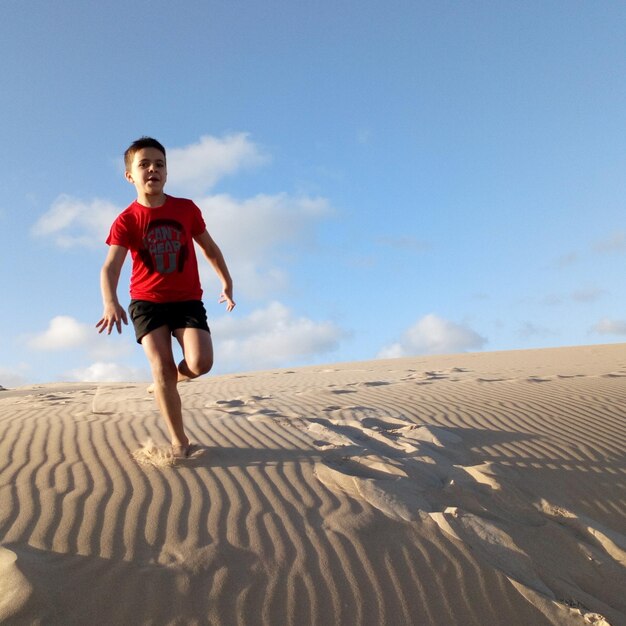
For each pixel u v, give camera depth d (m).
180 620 3.31
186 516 4.20
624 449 6.11
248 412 7.01
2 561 3.43
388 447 5.76
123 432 5.95
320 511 4.38
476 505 4.73
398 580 3.79
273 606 3.48
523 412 7.23
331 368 17.17
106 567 3.61
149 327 5.06
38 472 4.81
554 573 4.10
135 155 4.96
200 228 5.34
